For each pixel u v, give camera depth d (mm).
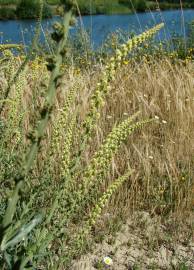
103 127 5410
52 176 3197
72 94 2574
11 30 19016
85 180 2121
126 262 3969
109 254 4012
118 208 4461
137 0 28625
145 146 5289
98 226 4262
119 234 4273
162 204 4637
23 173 1223
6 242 1354
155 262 4023
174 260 4074
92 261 3836
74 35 8547
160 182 4953
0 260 2086
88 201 3936
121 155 5043
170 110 5961
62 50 1137
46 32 6066
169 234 4344
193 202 4676
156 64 7672
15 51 6547
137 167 4953
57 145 2816
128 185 4797
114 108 5980
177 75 6762
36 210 2891
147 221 4488
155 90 6398
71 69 7035
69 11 1110
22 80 2961
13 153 3217
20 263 1645
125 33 9562
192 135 5531
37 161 3682
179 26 12211
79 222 3699
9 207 1255
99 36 12297
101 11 28922
